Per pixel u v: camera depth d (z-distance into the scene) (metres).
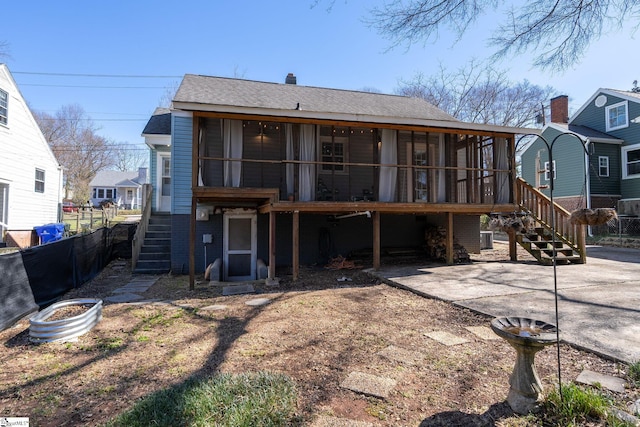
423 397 2.64
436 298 5.68
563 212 9.41
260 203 9.02
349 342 3.85
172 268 9.10
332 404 2.55
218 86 10.80
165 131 11.38
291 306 5.53
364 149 10.32
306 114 7.66
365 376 2.99
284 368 3.18
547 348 3.50
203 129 8.11
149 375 3.08
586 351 3.34
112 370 3.20
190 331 4.36
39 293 5.52
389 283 7.17
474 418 2.33
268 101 10.07
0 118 11.30
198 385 2.75
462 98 24.45
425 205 8.70
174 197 9.16
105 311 5.36
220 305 5.73
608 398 2.44
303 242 10.14
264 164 9.51
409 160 10.38
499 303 5.17
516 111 23.77
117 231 11.46
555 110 19.64
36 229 12.66
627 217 15.55
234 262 9.48
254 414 2.33
